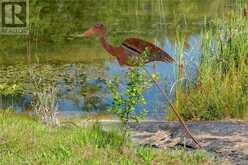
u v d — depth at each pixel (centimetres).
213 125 1284
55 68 1956
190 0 3191
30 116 1452
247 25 1617
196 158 1073
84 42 2375
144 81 1097
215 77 1523
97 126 1181
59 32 2580
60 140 1100
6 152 1054
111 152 1059
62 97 1647
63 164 992
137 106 1540
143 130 1276
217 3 3038
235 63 1574
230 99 1470
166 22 2670
